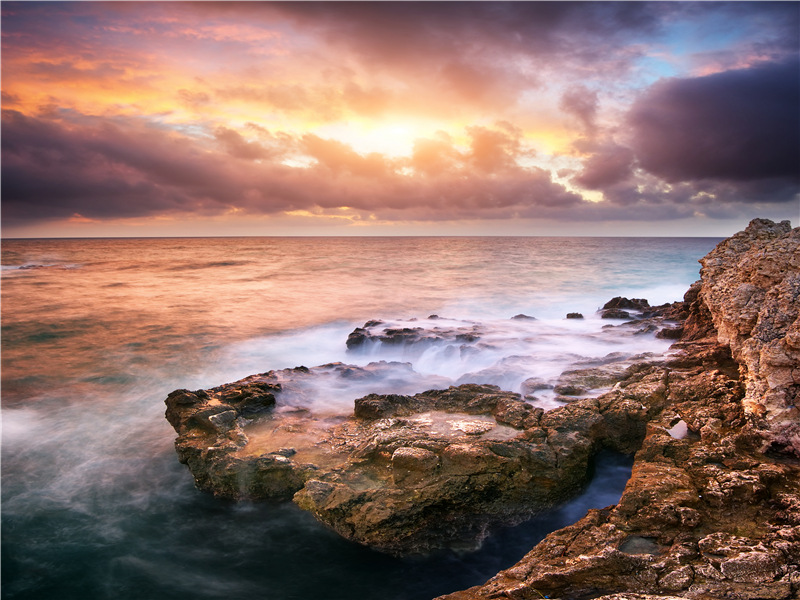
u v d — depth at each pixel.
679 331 17.28
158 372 20.19
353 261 68.81
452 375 17.72
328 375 15.85
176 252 107.56
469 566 9.32
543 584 6.62
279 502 10.63
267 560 9.66
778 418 8.56
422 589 8.87
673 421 9.95
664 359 13.32
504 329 21.72
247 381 14.90
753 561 6.18
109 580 9.25
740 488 7.52
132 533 10.49
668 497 7.62
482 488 9.59
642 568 6.45
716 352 12.25
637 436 10.52
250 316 30.41
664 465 8.67
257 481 10.54
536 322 23.44
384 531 9.19
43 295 39.44
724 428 9.25
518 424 10.79
